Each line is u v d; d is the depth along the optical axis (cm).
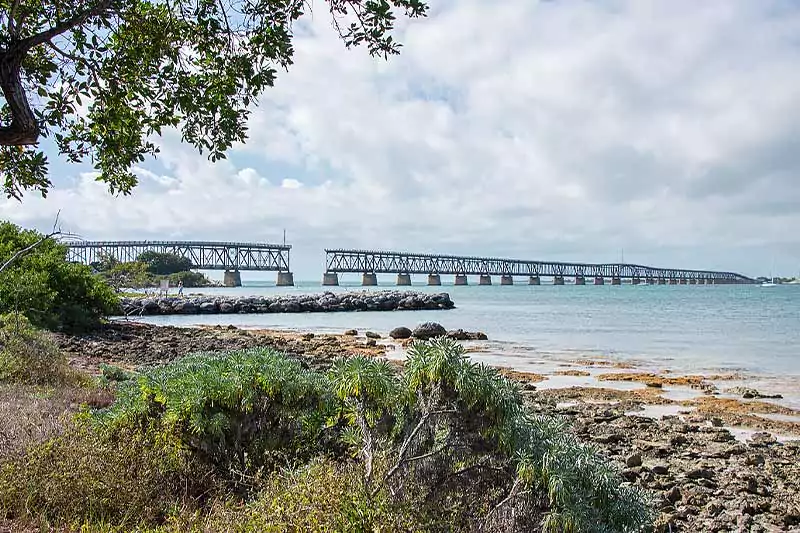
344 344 2795
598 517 429
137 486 523
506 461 437
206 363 656
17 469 526
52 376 1111
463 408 441
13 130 405
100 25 481
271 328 3975
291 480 477
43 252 2591
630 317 4831
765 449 1034
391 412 474
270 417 596
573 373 1941
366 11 472
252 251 14075
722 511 721
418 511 417
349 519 400
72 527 462
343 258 15450
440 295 6756
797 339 3042
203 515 496
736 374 1938
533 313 5528
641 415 1324
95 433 584
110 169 544
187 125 523
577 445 471
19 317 1406
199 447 582
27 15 450
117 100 496
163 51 516
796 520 700
